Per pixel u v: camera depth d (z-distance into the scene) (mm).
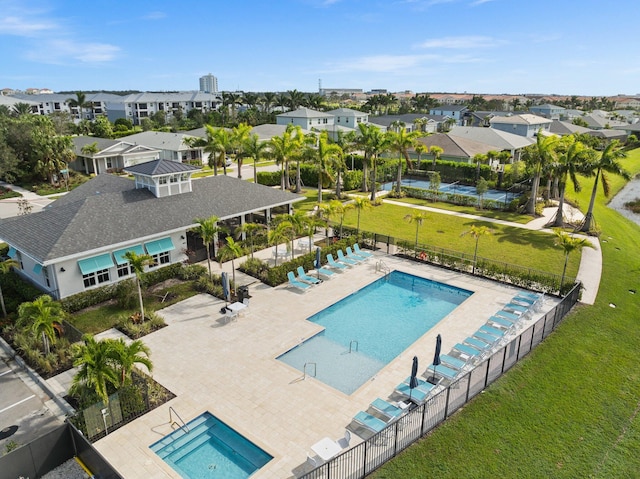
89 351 15641
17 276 27797
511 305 25406
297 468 14234
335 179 57781
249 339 22031
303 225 32031
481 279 30016
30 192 56500
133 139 81812
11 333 22141
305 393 17984
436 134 74000
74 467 14781
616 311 25344
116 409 16016
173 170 31922
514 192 58844
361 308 26438
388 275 30891
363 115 111688
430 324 24656
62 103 144250
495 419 16672
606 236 40062
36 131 60594
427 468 14352
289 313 24828
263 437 15578
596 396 18156
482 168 62750
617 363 20469
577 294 25859
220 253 26891
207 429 16188
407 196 55344
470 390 17719
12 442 15258
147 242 28344
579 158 39594
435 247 34625
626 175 37938
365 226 42000
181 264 29656
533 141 82375
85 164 67250
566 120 153250
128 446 15219
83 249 25078
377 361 20922
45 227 26859
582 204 52969
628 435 16109
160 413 16781
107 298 26062
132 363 16234
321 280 29500
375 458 14469
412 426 15617
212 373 19188
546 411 17188
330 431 15906
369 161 58500
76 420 15461
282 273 28891
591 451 15305
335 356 21250
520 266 31500
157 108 151375
